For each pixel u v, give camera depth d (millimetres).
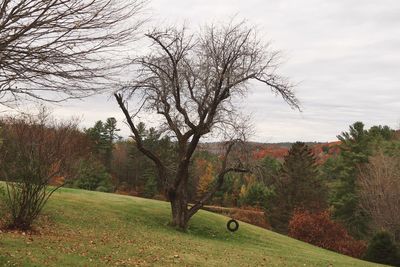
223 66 23562
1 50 5105
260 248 23625
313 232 37562
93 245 14812
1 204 17969
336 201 64250
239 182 73188
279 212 58594
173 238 21219
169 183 26281
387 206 43000
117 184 80875
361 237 53719
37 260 10906
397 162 49500
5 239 12969
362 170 60344
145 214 27031
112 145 87250
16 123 14844
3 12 5082
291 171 59969
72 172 17281
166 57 24109
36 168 15461
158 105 25141
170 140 27047
